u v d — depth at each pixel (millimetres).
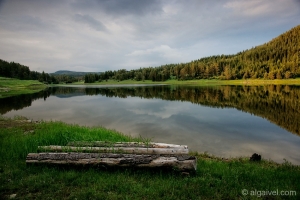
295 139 12461
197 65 170375
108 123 17281
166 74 175750
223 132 14094
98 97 44812
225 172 5996
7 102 34562
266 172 6266
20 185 4848
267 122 17391
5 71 142250
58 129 11617
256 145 11305
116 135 11219
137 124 16812
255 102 30688
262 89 59625
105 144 7707
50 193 4535
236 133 13836
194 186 4883
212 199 4375
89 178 5211
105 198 4336
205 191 4648
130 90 71062
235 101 32656
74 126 13281
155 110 24812
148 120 18531
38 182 4961
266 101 31375
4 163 6305
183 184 4980
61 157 6062
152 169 5754
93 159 5906
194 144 11414
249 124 16688
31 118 19609
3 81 105938
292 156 9648
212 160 8242
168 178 5398
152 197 4359
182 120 18453
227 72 142125
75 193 4480
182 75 164000
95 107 28062
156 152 6805
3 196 4406
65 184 4945
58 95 51719
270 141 12086
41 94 55375
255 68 142750
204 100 35188
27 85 110750
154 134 13562
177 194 4531
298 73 115188
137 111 24062
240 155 9711
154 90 68375
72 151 7078
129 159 5809
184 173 5609
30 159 6105
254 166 7059
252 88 66562
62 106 29328
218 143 11633
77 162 5906
